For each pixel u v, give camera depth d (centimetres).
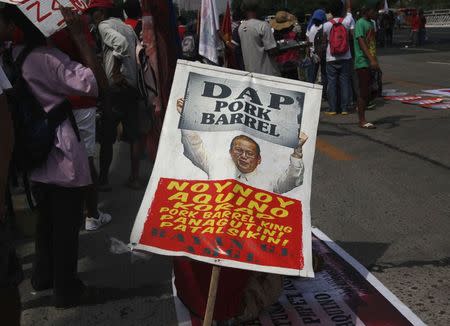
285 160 264
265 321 302
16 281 229
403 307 315
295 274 242
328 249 394
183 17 900
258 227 249
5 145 216
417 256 383
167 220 251
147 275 369
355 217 456
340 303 320
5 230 223
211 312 248
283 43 794
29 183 321
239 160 262
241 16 740
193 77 275
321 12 989
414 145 670
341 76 883
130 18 602
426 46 2458
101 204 506
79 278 353
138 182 547
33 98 292
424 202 483
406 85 1187
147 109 511
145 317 316
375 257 383
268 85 276
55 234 312
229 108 271
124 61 497
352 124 813
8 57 374
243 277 281
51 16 274
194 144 266
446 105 913
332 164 611
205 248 243
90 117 393
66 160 298
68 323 313
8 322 226
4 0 270
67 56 293
